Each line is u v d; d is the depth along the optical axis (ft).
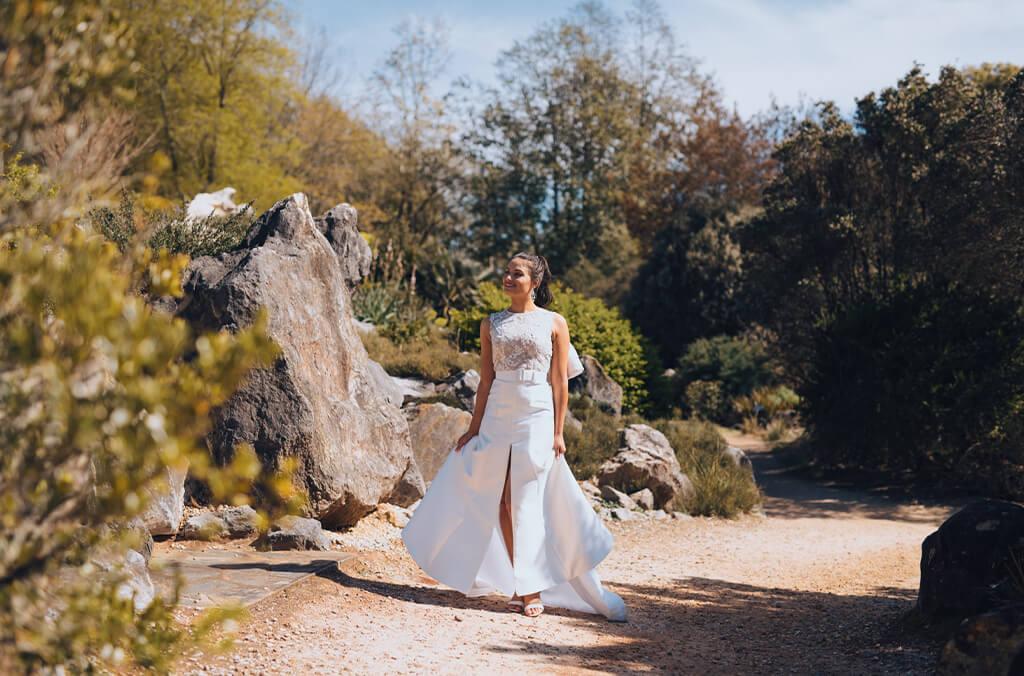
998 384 51.26
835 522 41.04
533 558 18.15
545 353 18.86
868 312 57.16
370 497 24.06
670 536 32.60
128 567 13.88
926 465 56.18
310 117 119.44
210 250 27.43
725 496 39.58
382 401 27.68
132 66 7.29
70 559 7.06
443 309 76.89
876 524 41.04
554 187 137.39
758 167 139.13
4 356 6.38
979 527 18.25
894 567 28.68
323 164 119.96
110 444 6.15
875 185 61.93
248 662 12.95
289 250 24.95
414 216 127.95
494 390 18.88
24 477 6.38
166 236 26.35
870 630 19.08
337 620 15.83
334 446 23.08
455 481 18.88
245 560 18.78
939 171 55.83
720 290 105.19
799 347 67.87
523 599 18.38
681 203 142.41
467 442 19.11
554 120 133.28
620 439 40.52
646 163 141.28
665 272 110.73
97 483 6.50
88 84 7.07
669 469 38.34
